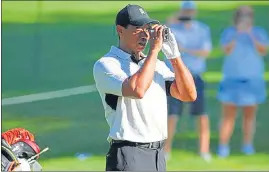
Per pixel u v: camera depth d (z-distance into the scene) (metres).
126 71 16.19
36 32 59.84
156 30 15.95
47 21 62.56
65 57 54.16
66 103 41.72
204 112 32.12
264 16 60.81
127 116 16.08
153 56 15.78
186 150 33.22
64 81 48.06
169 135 31.64
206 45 31.64
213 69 49.12
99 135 35.62
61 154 32.44
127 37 16.30
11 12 63.41
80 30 60.78
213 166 31.33
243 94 33.22
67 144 34.06
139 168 16.03
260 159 32.44
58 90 45.25
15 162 14.50
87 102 42.03
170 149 32.06
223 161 32.12
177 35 31.38
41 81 48.25
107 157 16.28
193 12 32.09
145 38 16.17
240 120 37.06
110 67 16.17
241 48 33.19
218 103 41.19
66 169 30.16
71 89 45.41
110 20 63.03
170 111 31.47
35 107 40.72
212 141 34.84
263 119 38.19
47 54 54.88
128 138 16.00
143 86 15.58
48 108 40.59
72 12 64.50
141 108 16.06
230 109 33.28
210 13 63.41
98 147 33.69
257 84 33.38
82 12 64.94
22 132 15.20
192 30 31.50
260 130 36.56
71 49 56.09
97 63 16.31
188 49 31.41
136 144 16.08
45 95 43.81
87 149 33.31
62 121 38.12
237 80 33.25
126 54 16.34
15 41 57.06
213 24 60.62
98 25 61.75
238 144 34.34
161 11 63.97
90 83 47.34
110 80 16.00
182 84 16.34
